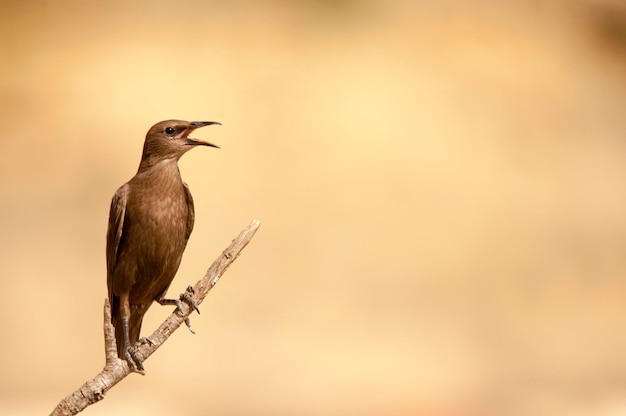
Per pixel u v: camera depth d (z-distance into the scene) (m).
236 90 23.45
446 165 22.25
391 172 21.88
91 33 24.75
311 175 21.64
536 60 25.75
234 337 17.84
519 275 20.16
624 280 20.19
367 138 22.48
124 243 8.54
